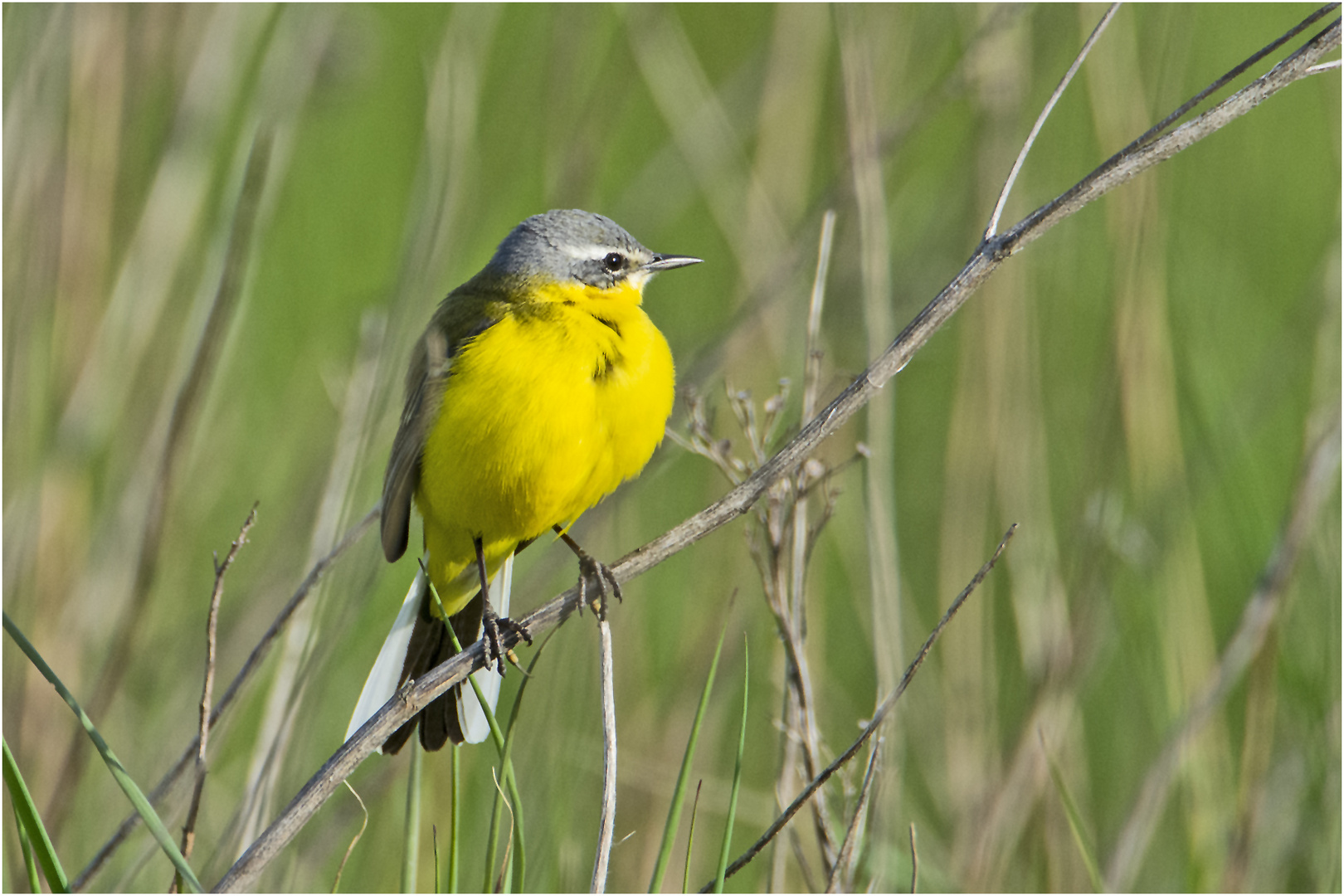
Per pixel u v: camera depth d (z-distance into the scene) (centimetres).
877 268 931
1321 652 1012
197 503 1155
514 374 819
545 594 1152
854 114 962
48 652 1027
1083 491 1079
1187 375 1215
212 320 889
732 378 1166
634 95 1559
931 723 1099
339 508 867
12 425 1069
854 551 1098
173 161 1112
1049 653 1002
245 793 802
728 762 1098
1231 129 1399
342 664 1015
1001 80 1162
